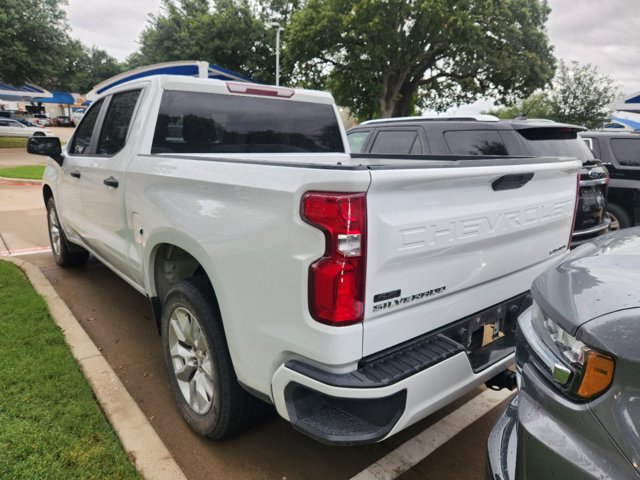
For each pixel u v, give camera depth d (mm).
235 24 30422
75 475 2242
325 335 1757
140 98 3252
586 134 7152
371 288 1789
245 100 3494
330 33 25078
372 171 1705
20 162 20688
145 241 2865
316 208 1729
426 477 2438
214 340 2334
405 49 24484
